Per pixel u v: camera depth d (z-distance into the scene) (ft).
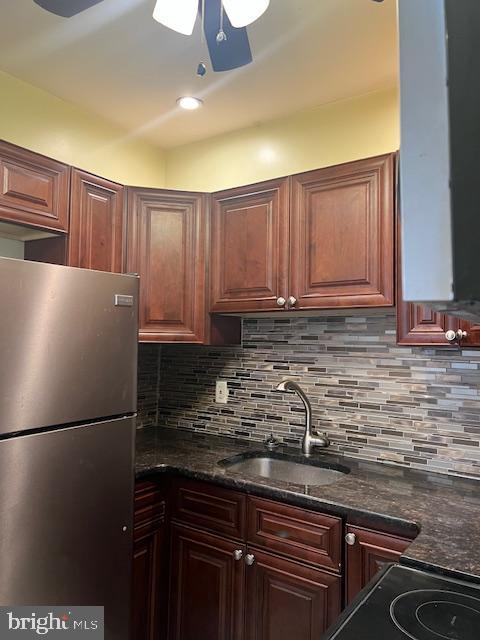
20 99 6.37
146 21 5.08
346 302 5.70
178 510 6.11
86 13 4.94
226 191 6.87
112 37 5.37
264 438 7.41
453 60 1.07
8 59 5.85
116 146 7.73
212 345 7.43
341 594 4.80
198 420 8.17
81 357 4.63
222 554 5.66
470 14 1.10
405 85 1.11
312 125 7.03
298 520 5.13
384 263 5.47
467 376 5.80
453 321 5.02
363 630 2.64
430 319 5.16
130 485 5.16
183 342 6.88
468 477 5.71
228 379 7.86
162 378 8.53
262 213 6.49
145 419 8.41
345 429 6.66
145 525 5.95
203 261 6.99
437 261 1.05
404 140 1.10
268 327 7.47
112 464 4.94
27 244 6.55
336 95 6.63
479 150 1.08
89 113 7.25
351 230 5.73
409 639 2.56
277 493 5.22
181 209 7.00
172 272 6.92
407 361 6.22
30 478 4.16
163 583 6.13
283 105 6.93
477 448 5.68
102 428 4.83
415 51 1.10
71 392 4.52
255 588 5.36
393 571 3.41
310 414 6.77
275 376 7.35
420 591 3.11
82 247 6.23
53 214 5.89
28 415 4.14
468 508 4.70
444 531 4.10
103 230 6.51
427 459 6.00
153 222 6.90
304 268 6.06
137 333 5.31
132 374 5.21
